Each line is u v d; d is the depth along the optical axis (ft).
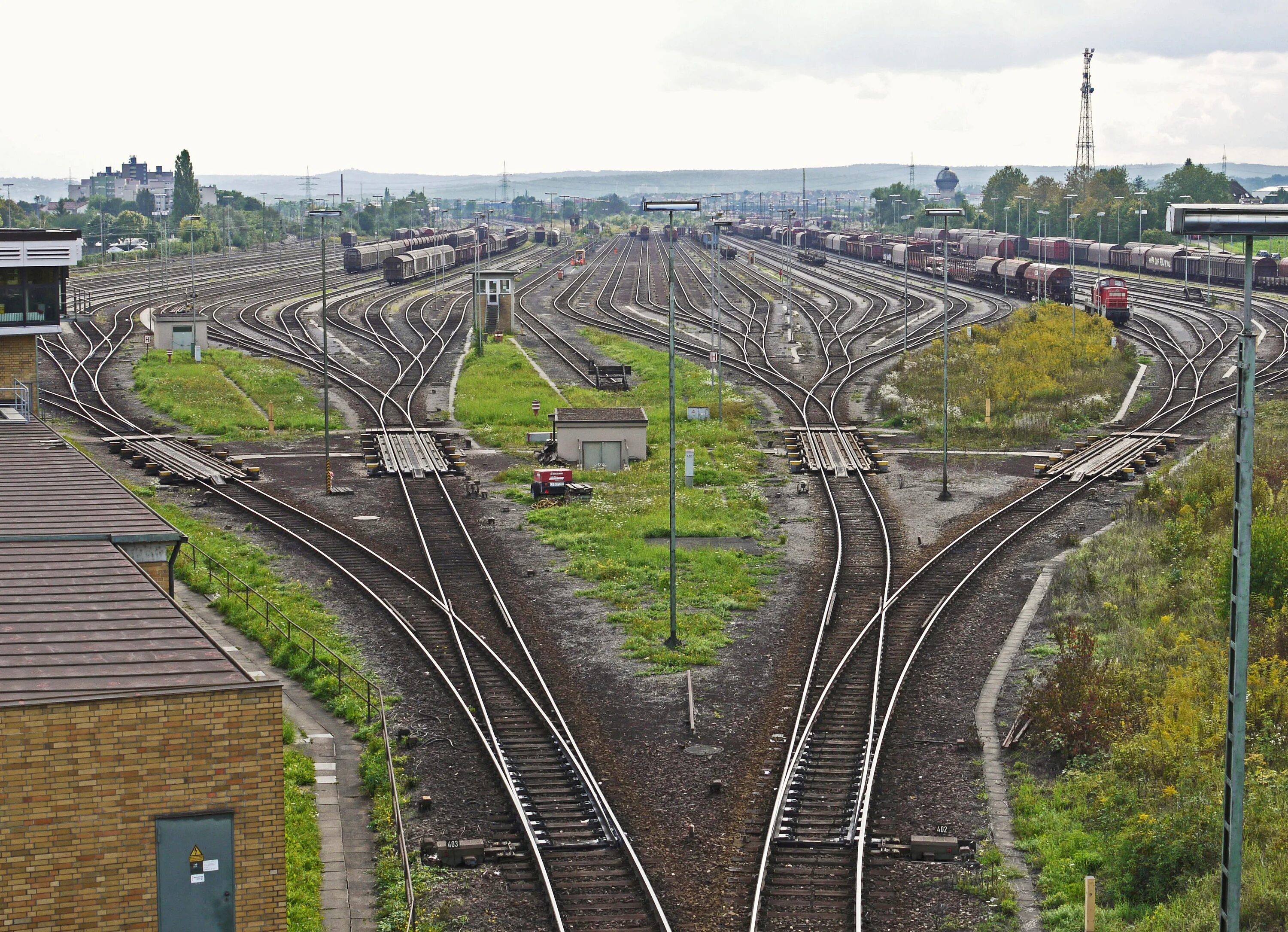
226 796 68.33
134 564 93.86
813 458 237.04
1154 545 165.89
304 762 107.14
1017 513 198.18
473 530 187.73
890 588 158.20
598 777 104.78
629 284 610.24
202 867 68.18
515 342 392.47
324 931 81.00
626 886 86.53
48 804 65.87
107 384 306.96
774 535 187.52
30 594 85.71
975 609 150.10
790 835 94.02
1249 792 93.81
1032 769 106.32
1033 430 262.26
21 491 118.83
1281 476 194.70
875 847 91.81
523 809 96.37
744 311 483.92
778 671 130.21
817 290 568.41
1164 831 88.02
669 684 126.72
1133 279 582.35
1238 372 65.16
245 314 442.91
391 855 91.04
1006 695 122.72
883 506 204.33
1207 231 61.87
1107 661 121.80
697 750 110.32
